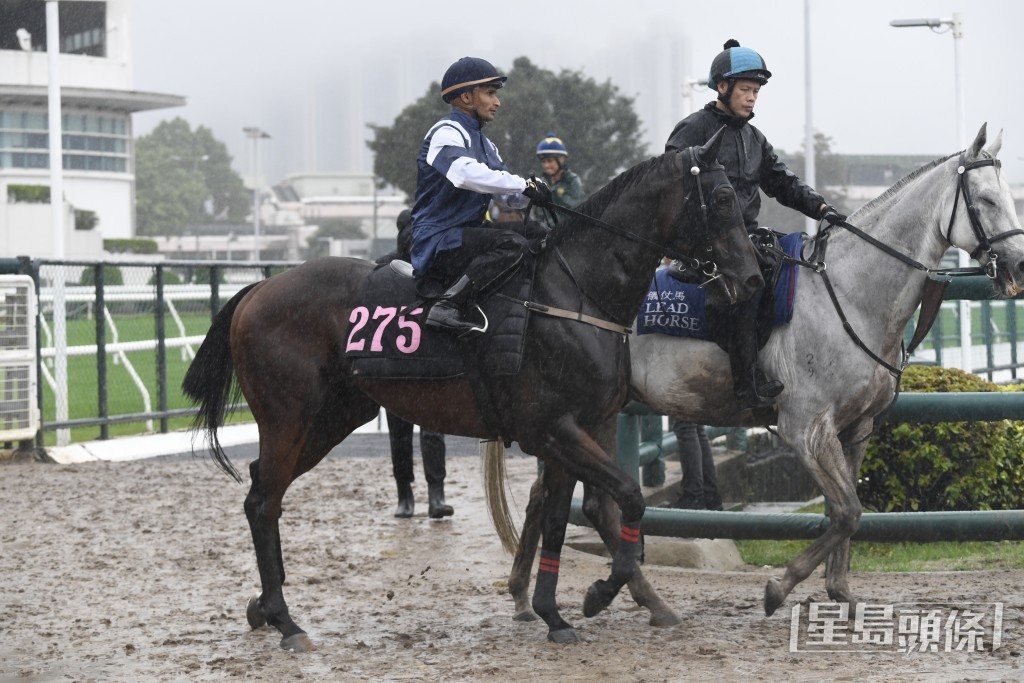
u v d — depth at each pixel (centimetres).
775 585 804
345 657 755
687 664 720
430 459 1209
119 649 784
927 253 820
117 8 6844
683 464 1168
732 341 818
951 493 1141
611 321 773
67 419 1672
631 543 784
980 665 707
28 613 881
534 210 1170
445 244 768
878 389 824
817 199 858
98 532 1166
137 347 1830
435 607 887
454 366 778
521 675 705
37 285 1625
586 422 773
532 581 962
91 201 6938
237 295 867
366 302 808
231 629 834
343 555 1062
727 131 845
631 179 765
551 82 5556
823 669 705
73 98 6650
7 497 1341
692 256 755
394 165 5800
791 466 1562
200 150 14238
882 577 947
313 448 862
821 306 819
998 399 895
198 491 1380
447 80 782
